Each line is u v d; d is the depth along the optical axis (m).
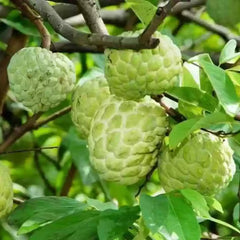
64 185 1.80
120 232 1.19
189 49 1.98
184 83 1.28
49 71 1.33
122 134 1.24
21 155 1.94
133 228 1.27
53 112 1.84
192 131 1.20
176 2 1.12
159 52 1.22
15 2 1.36
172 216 1.16
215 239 1.36
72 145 1.69
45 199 1.35
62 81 1.35
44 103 1.36
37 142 1.92
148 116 1.24
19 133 1.66
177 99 1.28
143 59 1.22
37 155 1.91
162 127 1.25
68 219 1.25
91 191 1.92
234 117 1.17
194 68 1.28
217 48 2.03
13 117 1.86
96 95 1.30
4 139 1.83
